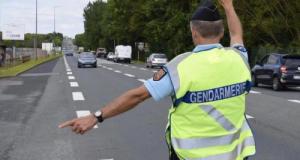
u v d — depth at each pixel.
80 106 17.75
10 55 67.25
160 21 77.56
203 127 3.56
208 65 3.56
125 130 12.52
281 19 42.53
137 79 33.41
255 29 44.72
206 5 3.68
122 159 9.34
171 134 3.64
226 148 3.56
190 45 66.88
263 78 27.91
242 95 3.67
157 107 17.14
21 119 14.74
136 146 10.52
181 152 3.57
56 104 18.50
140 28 91.56
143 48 94.38
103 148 10.35
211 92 3.55
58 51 191.25
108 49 141.50
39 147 10.60
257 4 42.88
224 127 3.57
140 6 89.69
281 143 10.95
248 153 3.65
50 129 12.87
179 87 3.51
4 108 17.52
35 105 18.34
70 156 9.67
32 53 97.94
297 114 15.79
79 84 28.67
